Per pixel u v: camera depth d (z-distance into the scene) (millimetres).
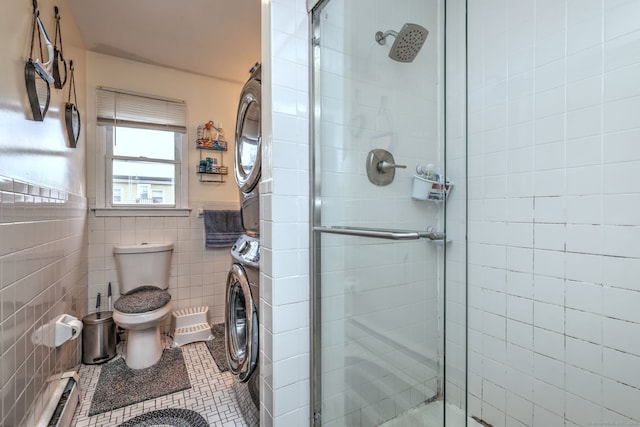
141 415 1450
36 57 1238
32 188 1131
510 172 1316
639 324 971
